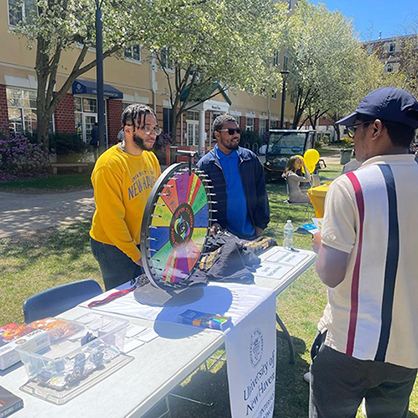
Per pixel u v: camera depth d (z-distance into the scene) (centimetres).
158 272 176
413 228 139
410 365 145
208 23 1041
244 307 190
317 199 383
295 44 2709
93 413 118
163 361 146
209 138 2425
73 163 1501
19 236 632
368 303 143
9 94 1391
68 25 1013
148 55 1722
